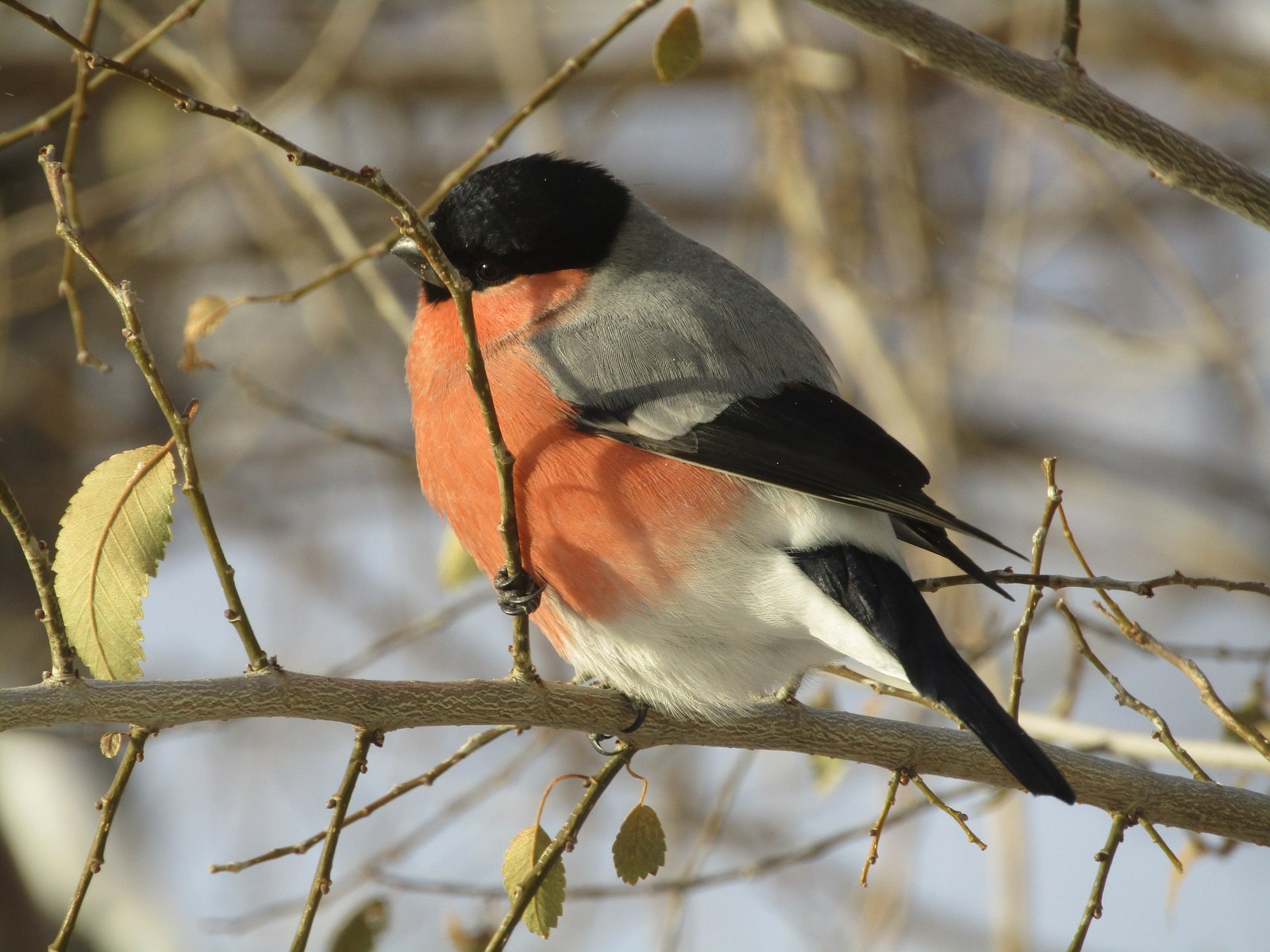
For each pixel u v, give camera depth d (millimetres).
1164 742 6422
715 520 7004
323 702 6160
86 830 11586
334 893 10281
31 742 11867
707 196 16000
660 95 15414
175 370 14508
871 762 7152
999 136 13102
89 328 13836
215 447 14773
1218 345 12461
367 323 14625
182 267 14430
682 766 11594
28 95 13312
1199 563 15492
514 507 6141
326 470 15344
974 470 16312
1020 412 16766
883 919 9836
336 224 10250
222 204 14875
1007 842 9891
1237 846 7531
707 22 13539
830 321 11852
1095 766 6809
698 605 7035
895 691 7566
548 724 6801
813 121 13094
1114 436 16781
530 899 6141
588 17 14023
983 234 14773
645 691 7152
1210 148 6988
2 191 13328
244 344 15055
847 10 6785
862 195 12523
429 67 14773
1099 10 14570
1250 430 13953
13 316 12992
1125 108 6922
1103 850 6355
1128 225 12750
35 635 12398
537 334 7438
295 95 12008
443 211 7844
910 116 13297
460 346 7520
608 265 7762
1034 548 6602
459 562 9148
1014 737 6367
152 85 5371
